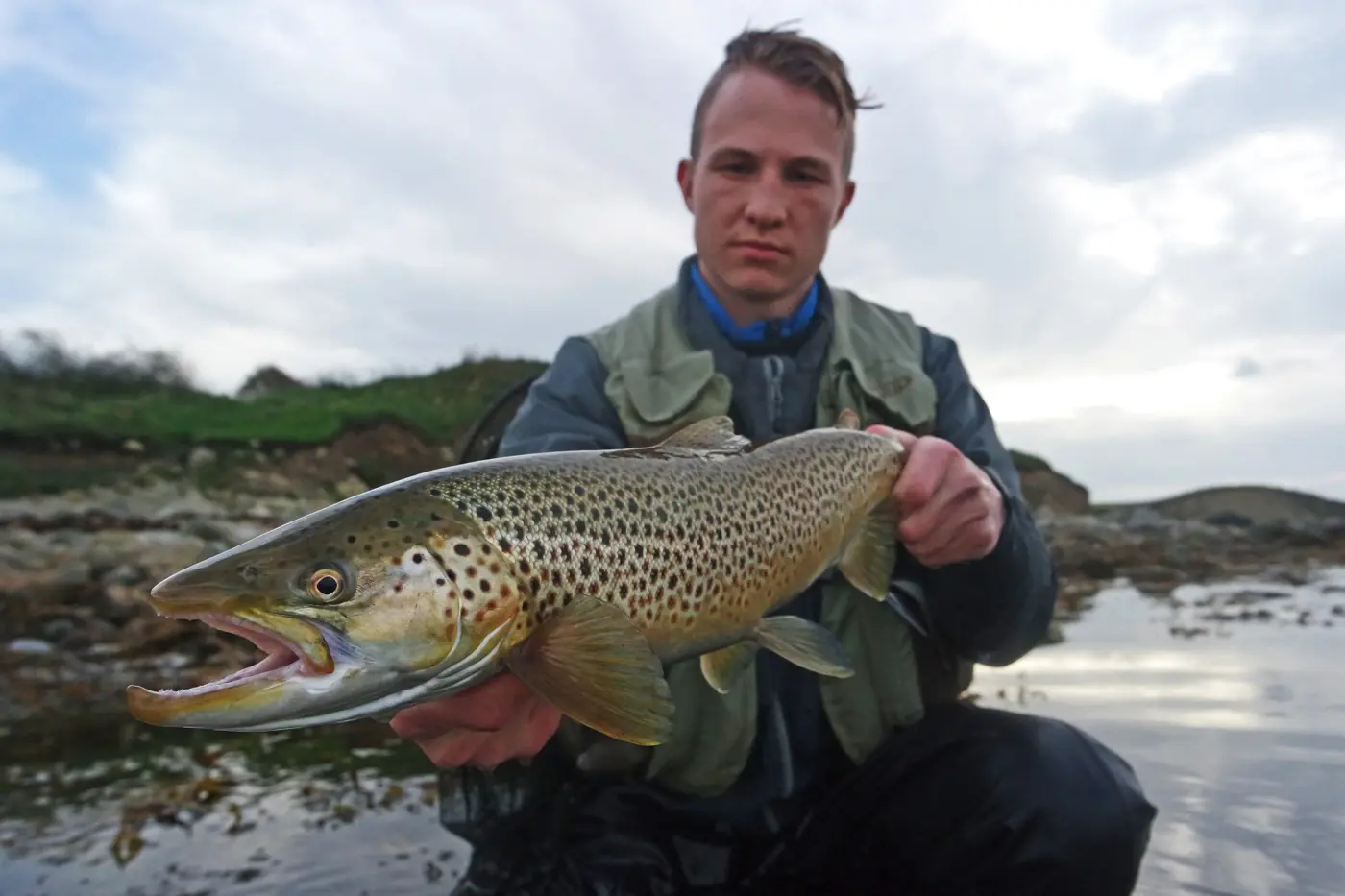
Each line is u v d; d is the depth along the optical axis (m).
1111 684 1.35
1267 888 0.68
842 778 0.79
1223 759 0.97
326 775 0.96
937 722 0.77
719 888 0.74
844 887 0.74
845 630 0.77
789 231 0.83
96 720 1.17
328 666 0.50
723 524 0.63
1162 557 4.18
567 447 0.75
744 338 0.86
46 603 1.78
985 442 0.87
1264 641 1.79
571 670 0.53
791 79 0.83
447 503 0.53
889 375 0.85
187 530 2.69
